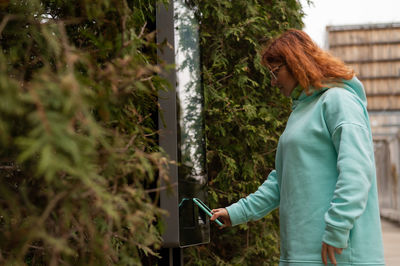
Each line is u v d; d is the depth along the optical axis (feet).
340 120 4.23
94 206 2.36
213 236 8.40
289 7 9.15
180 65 5.36
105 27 3.01
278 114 9.00
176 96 5.11
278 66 4.88
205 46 8.39
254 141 8.31
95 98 2.28
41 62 2.92
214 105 7.97
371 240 4.23
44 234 1.98
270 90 9.06
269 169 8.98
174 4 5.31
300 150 4.43
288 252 4.41
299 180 4.40
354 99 4.42
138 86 2.43
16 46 2.63
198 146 5.84
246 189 8.40
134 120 3.08
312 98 4.69
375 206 4.34
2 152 2.32
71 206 2.14
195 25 6.21
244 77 8.29
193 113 5.75
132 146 2.74
